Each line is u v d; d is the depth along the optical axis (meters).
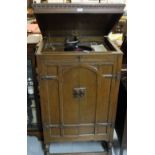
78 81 1.45
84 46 1.68
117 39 1.98
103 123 1.64
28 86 1.73
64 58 1.35
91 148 1.93
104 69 1.41
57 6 1.33
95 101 1.54
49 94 1.49
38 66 1.37
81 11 1.35
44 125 1.62
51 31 1.73
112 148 1.90
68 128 1.65
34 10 1.34
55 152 1.88
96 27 1.73
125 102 1.58
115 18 1.54
